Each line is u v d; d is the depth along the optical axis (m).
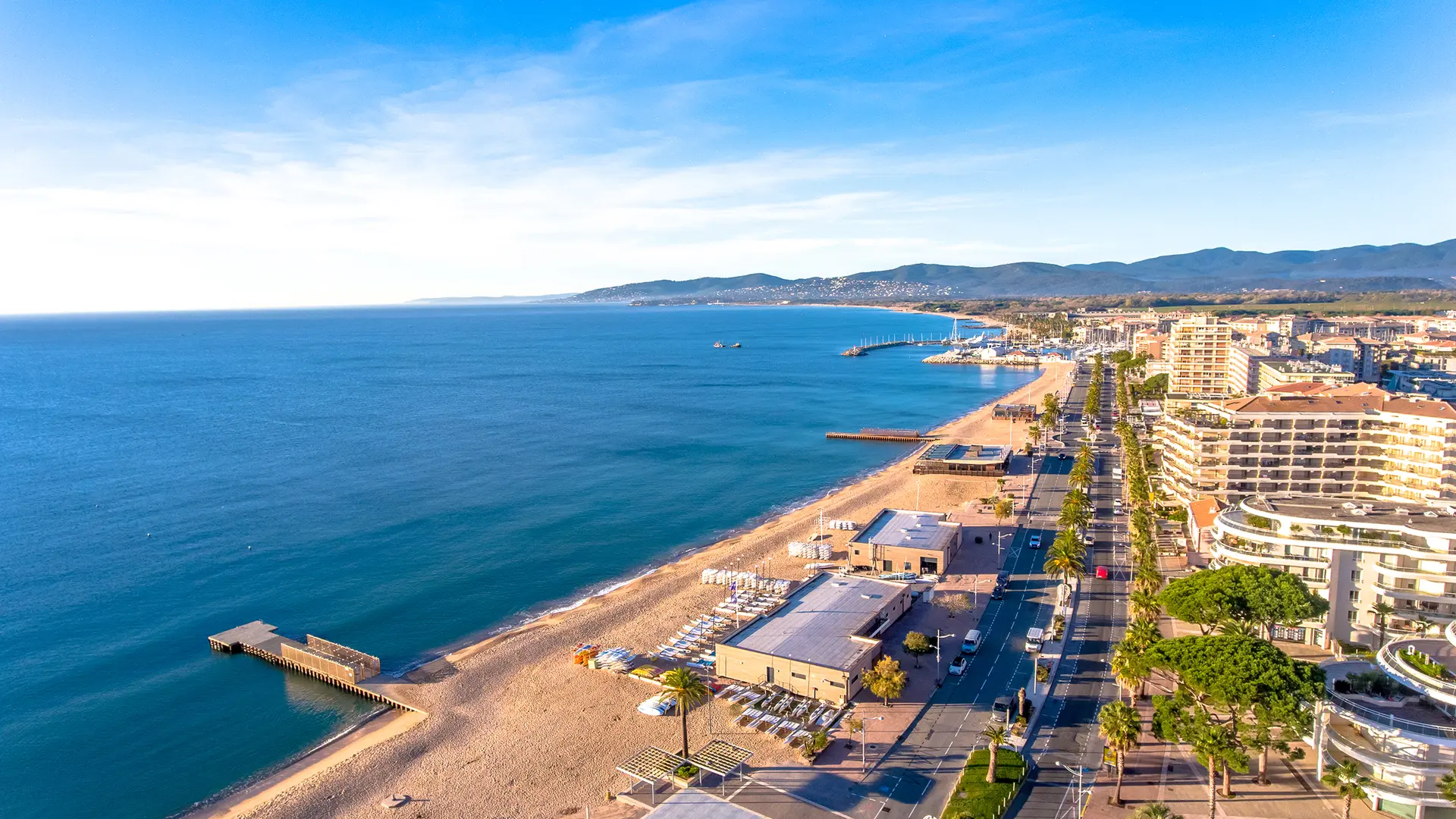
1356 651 109.94
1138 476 191.75
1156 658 91.00
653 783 89.88
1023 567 156.50
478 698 111.88
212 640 129.75
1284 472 168.50
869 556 158.12
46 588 151.88
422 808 87.75
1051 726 97.56
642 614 138.88
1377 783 75.56
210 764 99.00
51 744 102.94
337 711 111.12
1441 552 105.81
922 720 100.50
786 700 106.88
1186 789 83.19
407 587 154.88
